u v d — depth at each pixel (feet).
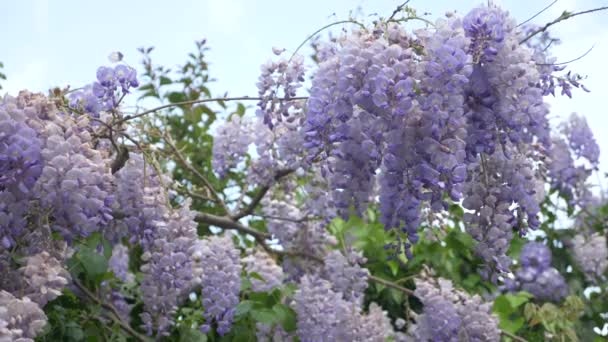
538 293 17.60
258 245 14.82
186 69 17.30
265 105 10.81
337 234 14.94
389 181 7.44
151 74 16.94
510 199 8.38
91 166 7.86
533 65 7.95
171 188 12.65
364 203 8.01
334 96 7.79
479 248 8.34
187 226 10.14
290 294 13.24
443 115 7.07
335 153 7.77
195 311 12.14
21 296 7.48
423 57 7.36
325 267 13.69
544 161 10.59
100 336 11.02
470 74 7.50
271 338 12.85
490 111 7.57
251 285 13.16
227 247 11.87
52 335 10.42
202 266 11.66
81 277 11.49
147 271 10.22
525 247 17.76
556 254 18.57
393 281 15.38
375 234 15.05
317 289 12.48
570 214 19.29
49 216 8.05
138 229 10.08
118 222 10.16
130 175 10.19
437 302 12.25
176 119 17.07
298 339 12.79
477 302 12.29
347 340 12.46
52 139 7.70
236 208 14.23
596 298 18.13
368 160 7.76
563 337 14.24
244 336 12.64
